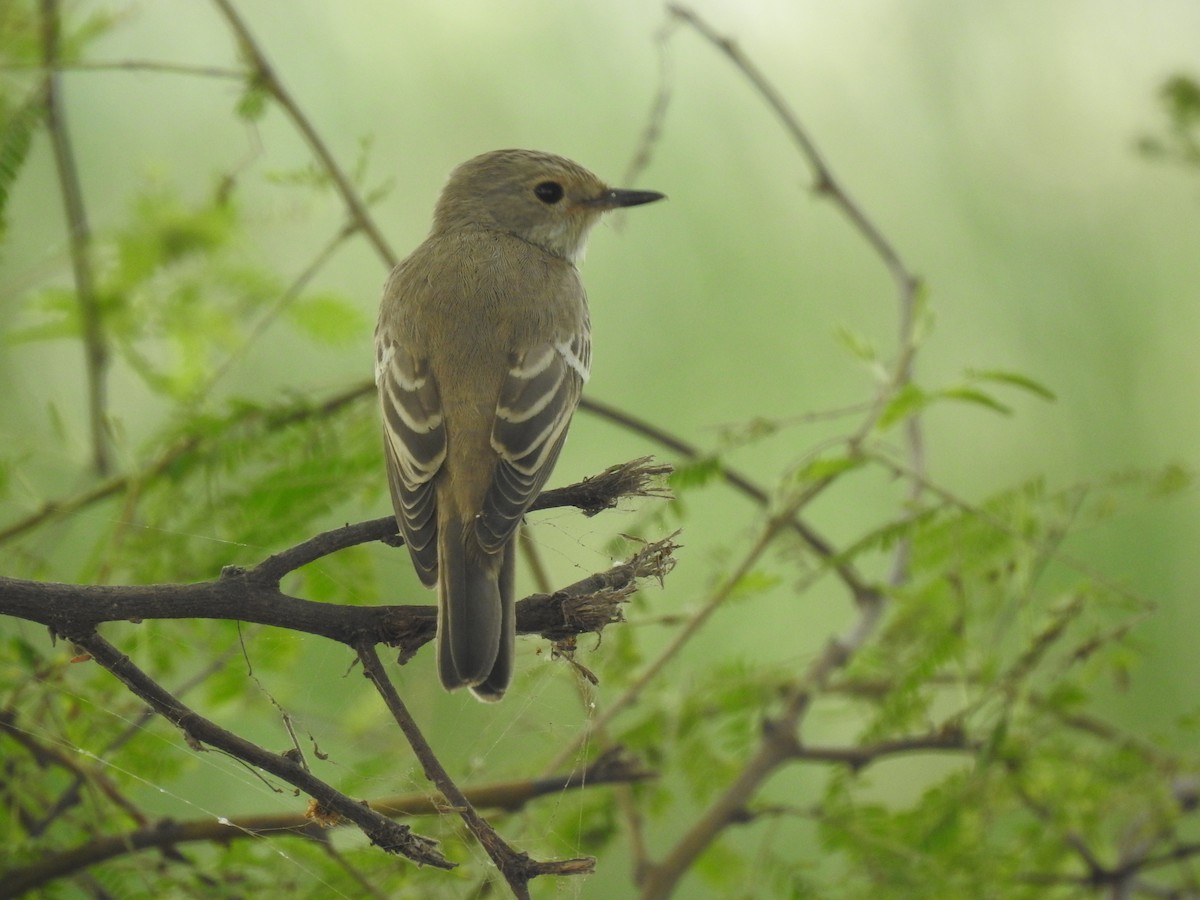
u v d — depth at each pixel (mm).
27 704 7984
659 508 9109
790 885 8789
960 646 8805
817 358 12945
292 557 5934
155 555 8680
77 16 10266
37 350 11414
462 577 7199
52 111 10055
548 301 9070
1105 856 9578
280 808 9047
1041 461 12328
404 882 7980
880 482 12430
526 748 9398
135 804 8547
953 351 12773
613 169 13062
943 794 8852
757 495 9914
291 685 8758
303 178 10031
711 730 9609
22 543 9211
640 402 12906
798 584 9102
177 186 11109
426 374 8430
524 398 8352
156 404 11648
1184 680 11234
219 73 9930
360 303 11883
